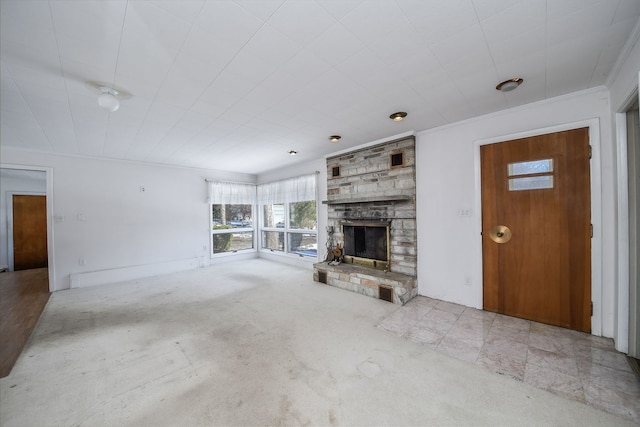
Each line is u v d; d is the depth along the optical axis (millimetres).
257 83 2096
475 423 1441
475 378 1811
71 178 4305
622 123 2039
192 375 1899
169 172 5363
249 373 1911
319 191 5102
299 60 1796
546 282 2584
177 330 2643
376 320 2793
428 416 1493
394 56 1774
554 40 1628
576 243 2422
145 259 5035
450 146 3172
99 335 2545
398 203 3635
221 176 6180
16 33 1448
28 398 1678
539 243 2611
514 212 2746
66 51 1630
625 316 2045
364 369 1936
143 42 1565
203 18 1379
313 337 2443
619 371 1839
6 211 5953
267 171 6348
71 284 4180
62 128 3057
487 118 2879
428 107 2656
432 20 1436
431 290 3396
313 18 1400
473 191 3006
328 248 4504
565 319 2490
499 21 1453
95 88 2115
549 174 2535
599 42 1651
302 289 3980
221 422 1471
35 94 2195
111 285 4340
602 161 2285
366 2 1300
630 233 2023
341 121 3000
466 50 1721
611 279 2266
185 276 4895
